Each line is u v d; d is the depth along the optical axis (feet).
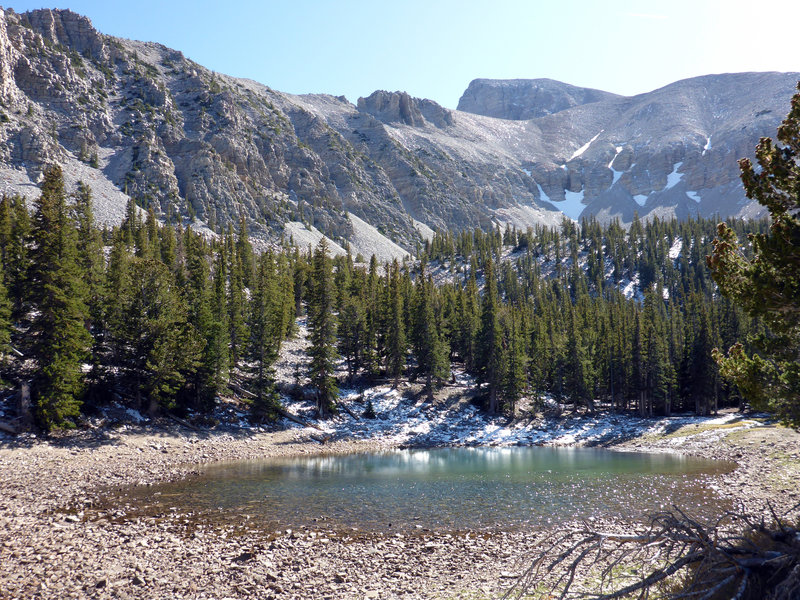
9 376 147.54
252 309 241.76
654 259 601.62
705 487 102.37
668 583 38.42
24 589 47.88
